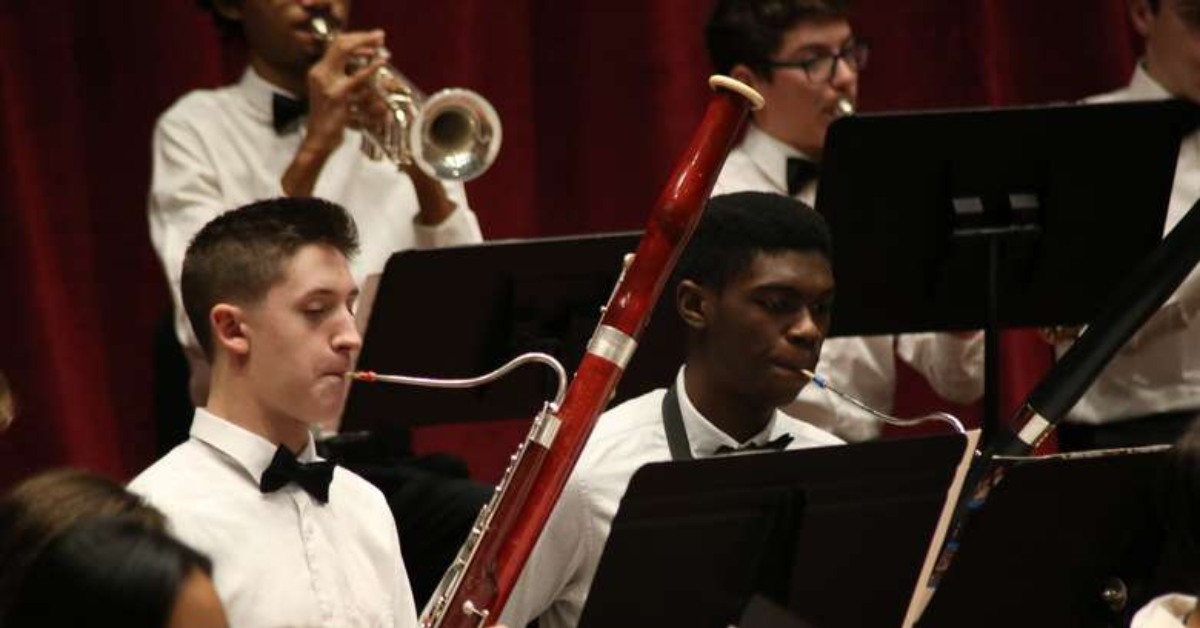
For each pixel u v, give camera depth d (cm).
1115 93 1428
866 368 1375
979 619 979
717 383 995
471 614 852
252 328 884
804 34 1369
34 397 1489
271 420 895
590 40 1692
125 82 1545
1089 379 1077
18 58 1502
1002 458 943
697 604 902
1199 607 768
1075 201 1214
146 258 1556
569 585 999
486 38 1650
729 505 887
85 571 577
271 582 876
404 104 1295
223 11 1416
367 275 1259
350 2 1529
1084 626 998
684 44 1686
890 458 903
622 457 1000
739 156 1408
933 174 1185
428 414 1177
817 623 923
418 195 1338
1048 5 1802
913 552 930
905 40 1767
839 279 1197
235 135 1369
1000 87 1781
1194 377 1336
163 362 1344
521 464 861
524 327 1159
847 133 1164
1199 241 1079
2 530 663
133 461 1559
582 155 1702
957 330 1237
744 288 978
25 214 1482
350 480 933
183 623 578
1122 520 970
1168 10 1380
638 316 871
